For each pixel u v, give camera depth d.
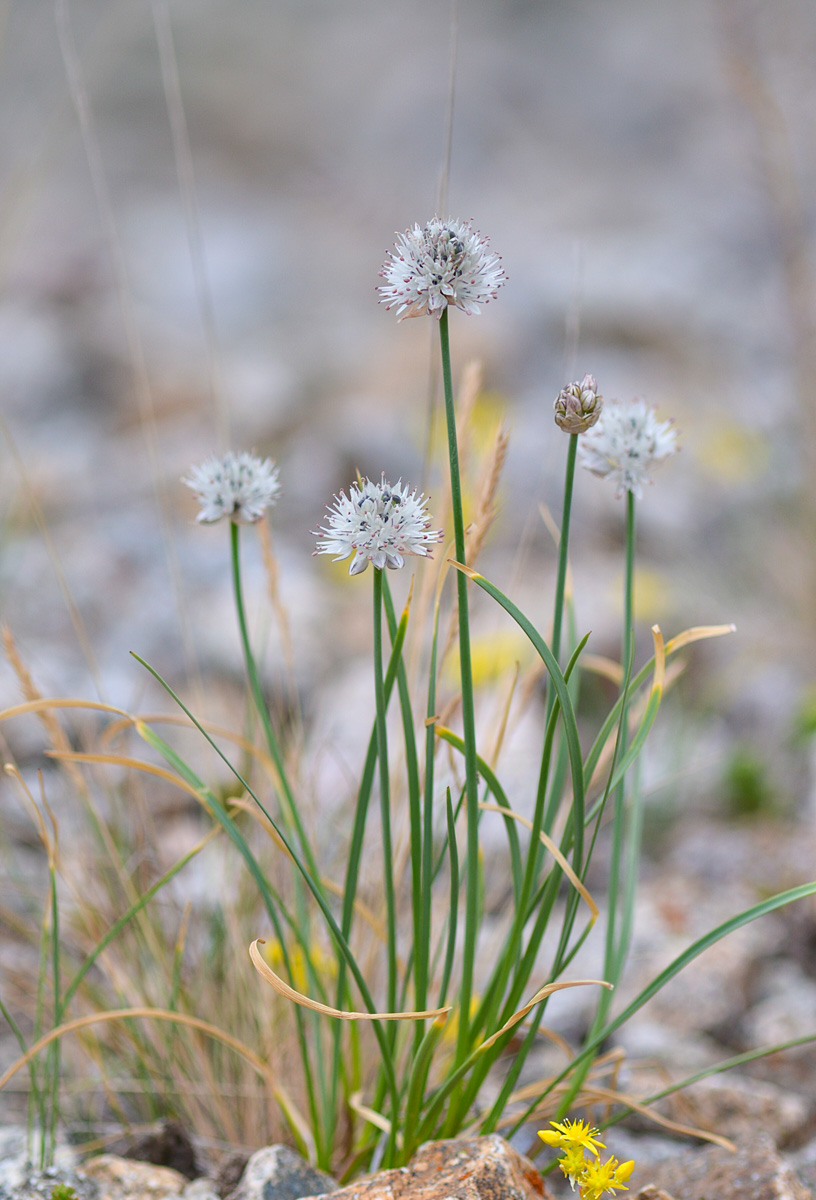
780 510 1.80
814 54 1.63
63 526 2.02
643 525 1.98
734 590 1.75
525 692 0.90
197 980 0.88
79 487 2.23
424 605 0.89
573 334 0.89
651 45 5.99
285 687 1.50
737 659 1.61
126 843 0.93
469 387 0.88
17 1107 0.88
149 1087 0.87
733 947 1.02
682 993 0.97
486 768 0.79
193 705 1.42
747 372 2.46
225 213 4.67
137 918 0.89
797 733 1.43
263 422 2.57
